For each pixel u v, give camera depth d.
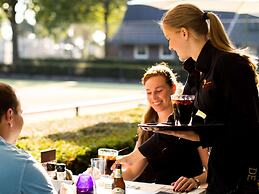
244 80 2.65
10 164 2.36
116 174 2.88
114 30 41.94
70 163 4.71
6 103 2.48
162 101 3.70
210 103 2.75
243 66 2.67
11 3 35.53
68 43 45.41
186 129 2.70
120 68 32.84
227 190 2.75
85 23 40.38
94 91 23.69
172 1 6.38
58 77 34.84
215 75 2.72
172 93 3.73
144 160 3.65
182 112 2.77
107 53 40.41
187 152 3.62
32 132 6.30
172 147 3.58
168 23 2.84
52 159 3.34
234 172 2.73
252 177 2.71
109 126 7.32
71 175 3.14
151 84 3.70
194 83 3.00
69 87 26.64
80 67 34.34
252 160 2.71
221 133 2.73
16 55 37.12
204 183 3.36
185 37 2.81
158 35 38.69
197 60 2.81
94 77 33.72
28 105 16.98
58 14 38.22
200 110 2.84
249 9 6.02
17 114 2.53
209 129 2.72
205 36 2.81
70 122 7.79
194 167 3.64
